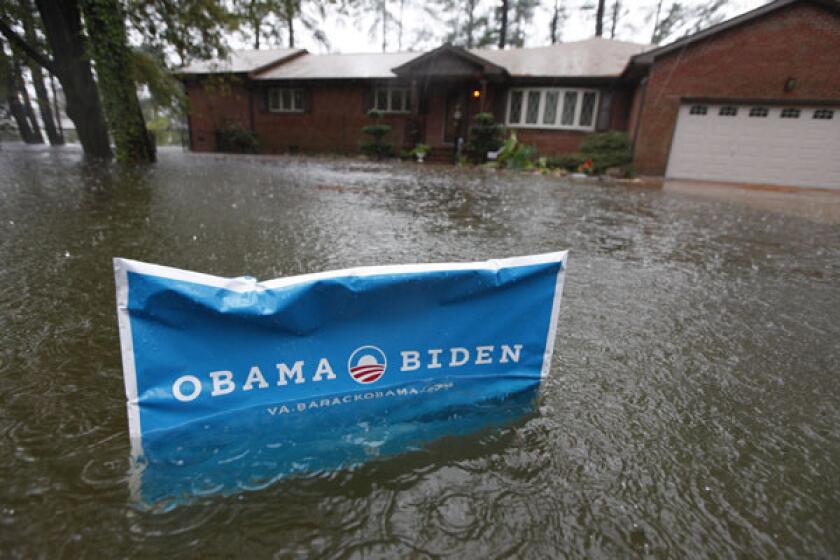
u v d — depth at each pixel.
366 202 6.12
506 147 13.48
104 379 1.60
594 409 1.54
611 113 14.02
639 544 1.02
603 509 1.11
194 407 1.29
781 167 11.45
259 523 1.03
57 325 2.02
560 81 13.90
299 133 17.11
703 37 11.09
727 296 2.83
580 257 3.66
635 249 4.03
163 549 0.96
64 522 1.01
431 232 4.36
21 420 1.36
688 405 1.60
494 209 5.92
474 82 15.03
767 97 11.09
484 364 1.58
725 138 11.70
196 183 7.55
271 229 4.21
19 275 2.69
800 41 10.59
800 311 2.60
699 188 10.06
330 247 3.63
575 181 10.67
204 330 1.27
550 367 1.82
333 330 1.38
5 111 21.89
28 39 10.59
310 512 1.07
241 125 17.45
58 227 3.99
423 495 1.13
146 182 7.45
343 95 16.36
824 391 1.73
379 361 1.44
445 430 1.39
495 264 1.53
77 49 10.57
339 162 14.17
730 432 1.45
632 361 1.91
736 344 2.12
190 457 1.22
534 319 1.62
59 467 1.17
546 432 1.40
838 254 4.11
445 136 16.08
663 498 1.16
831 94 10.66
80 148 17.27
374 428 1.38
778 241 4.63
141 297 1.20
